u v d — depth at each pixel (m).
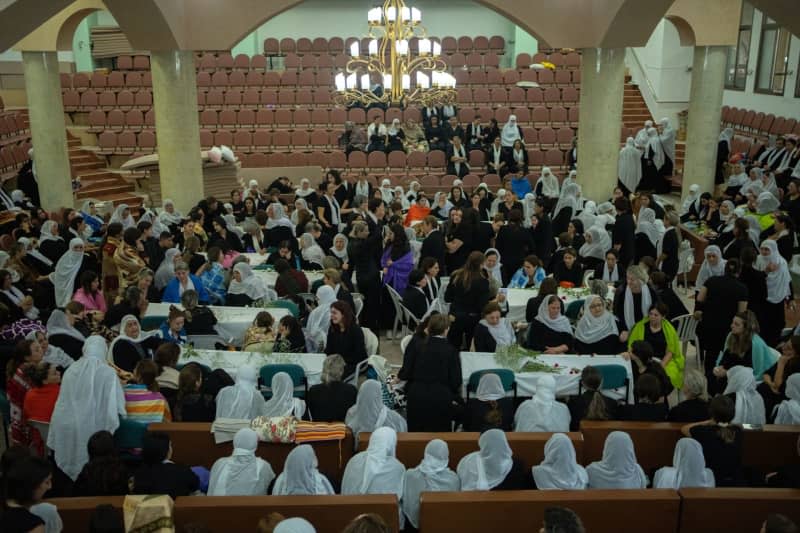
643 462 5.77
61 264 9.87
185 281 8.96
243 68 24.17
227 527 4.65
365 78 10.45
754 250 8.27
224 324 8.28
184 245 10.89
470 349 8.89
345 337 7.24
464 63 24.59
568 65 24.14
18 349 6.30
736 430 5.32
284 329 7.53
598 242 10.57
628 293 7.86
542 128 20.41
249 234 11.59
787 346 6.50
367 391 5.82
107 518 4.01
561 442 4.94
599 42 13.05
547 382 6.07
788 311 9.59
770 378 6.67
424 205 13.40
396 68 10.35
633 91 23.69
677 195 18.91
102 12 25.89
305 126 20.97
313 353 7.72
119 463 4.98
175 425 5.84
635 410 6.02
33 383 6.21
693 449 4.95
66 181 15.73
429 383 6.27
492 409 5.77
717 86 15.17
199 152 13.92
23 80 22.88
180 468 4.98
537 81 23.14
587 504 4.71
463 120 20.95
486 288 8.24
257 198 13.63
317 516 4.66
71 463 5.81
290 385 6.12
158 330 7.52
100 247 10.51
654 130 18.47
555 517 3.65
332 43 25.27
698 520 4.74
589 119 13.56
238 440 5.04
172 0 12.69
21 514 3.98
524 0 13.30
